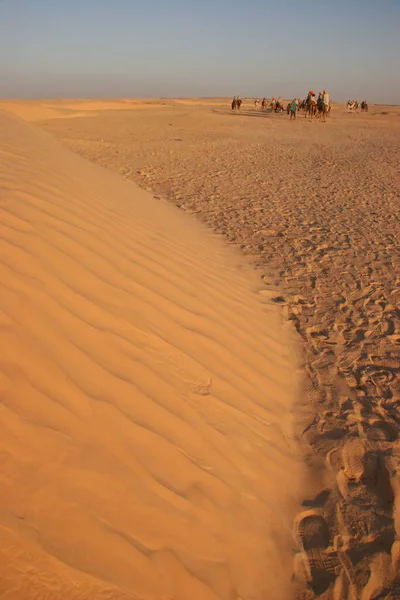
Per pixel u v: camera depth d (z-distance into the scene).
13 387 2.20
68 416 2.24
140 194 7.02
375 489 2.92
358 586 2.35
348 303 5.43
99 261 3.44
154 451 2.39
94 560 1.89
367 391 3.87
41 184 4.16
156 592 1.95
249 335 4.06
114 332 2.88
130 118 32.69
